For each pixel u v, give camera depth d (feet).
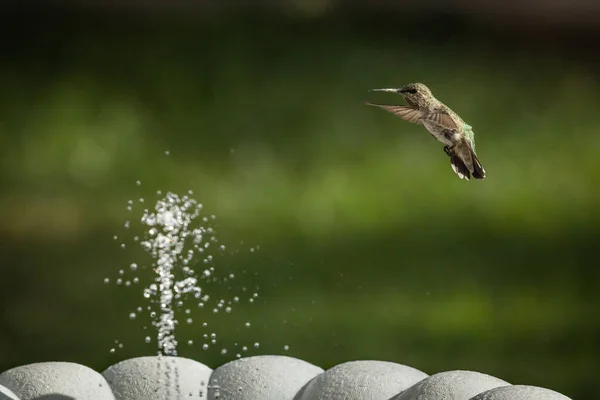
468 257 33.86
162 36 61.11
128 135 47.44
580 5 65.92
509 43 63.52
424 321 28.04
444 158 44.57
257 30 62.54
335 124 49.24
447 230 36.86
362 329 27.35
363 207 39.19
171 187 41.55
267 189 41.19
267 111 50.78
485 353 25.99
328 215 38.29
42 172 42.96
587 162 45.29
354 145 46.47
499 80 57.26
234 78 55.01
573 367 25.25
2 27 59.98
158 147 46.16
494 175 43.45
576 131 49.55
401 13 66.13
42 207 38.88
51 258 33.40
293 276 31.53
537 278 31.94
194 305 28.86
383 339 26.61
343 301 29.45
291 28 63.05
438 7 66.18
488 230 36.99
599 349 26.32
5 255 33.63
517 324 27.96
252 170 43.60
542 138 48.52
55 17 62.39
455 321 28.19
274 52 59.21
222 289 30.01
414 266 32.76
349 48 60.54
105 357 25.86
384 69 57.82
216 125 49.06
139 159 44.75
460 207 39.58
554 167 44.75
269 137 47.70
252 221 37.40
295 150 46.03
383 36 63.26
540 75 58.39
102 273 32.07
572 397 23.62
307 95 53.06
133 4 64.23
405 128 48.34
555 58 61.41
